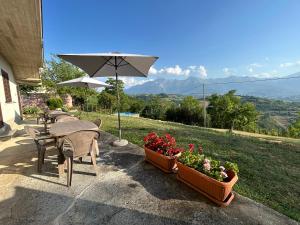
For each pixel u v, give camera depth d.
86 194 2.18
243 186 2.39
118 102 4.29
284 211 1.88
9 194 2.16
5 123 5.73
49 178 2.56
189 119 26.23
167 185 2.38
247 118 23.73
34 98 14.84
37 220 1.75
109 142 4.29
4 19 3.41
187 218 1.78
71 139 2.35
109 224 1.70
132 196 2.14
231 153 3.83
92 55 3.10
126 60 3.75
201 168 2.20
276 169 3.01
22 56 6.39
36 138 2.79
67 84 6.56
